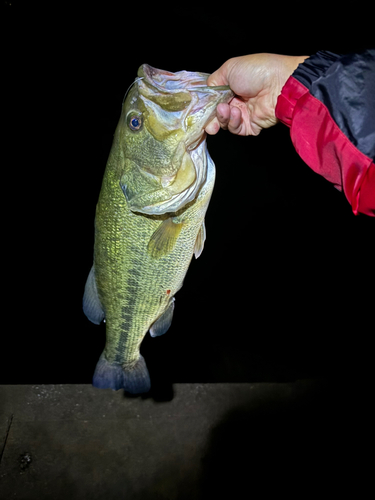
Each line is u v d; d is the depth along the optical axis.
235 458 0.67
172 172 0.43
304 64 0.38
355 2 1.80
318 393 0.76
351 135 0.34
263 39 2.01
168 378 0.96
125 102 0.43
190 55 2.06
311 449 0.69
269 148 1.64
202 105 0.42
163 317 0.54
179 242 0.47
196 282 1.23
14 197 1.42
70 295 1.13
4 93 1.82
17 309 1.08
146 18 2.09
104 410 0.70
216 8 2.03
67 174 1.53
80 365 0.96
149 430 0.69
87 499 0.62
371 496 0.64
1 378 0.91
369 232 1.44
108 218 0.45
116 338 0.54
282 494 0.64
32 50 2.01
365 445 0.69
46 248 1.26
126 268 0.47
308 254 1.34
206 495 0.63
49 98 1.82
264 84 0.48
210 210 1.47
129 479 0.64
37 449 0.65
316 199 1.53
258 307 1.17
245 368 1.01
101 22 2.07
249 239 1.38
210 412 0.72
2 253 1.23
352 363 1.04
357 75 0.35
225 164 1.61
